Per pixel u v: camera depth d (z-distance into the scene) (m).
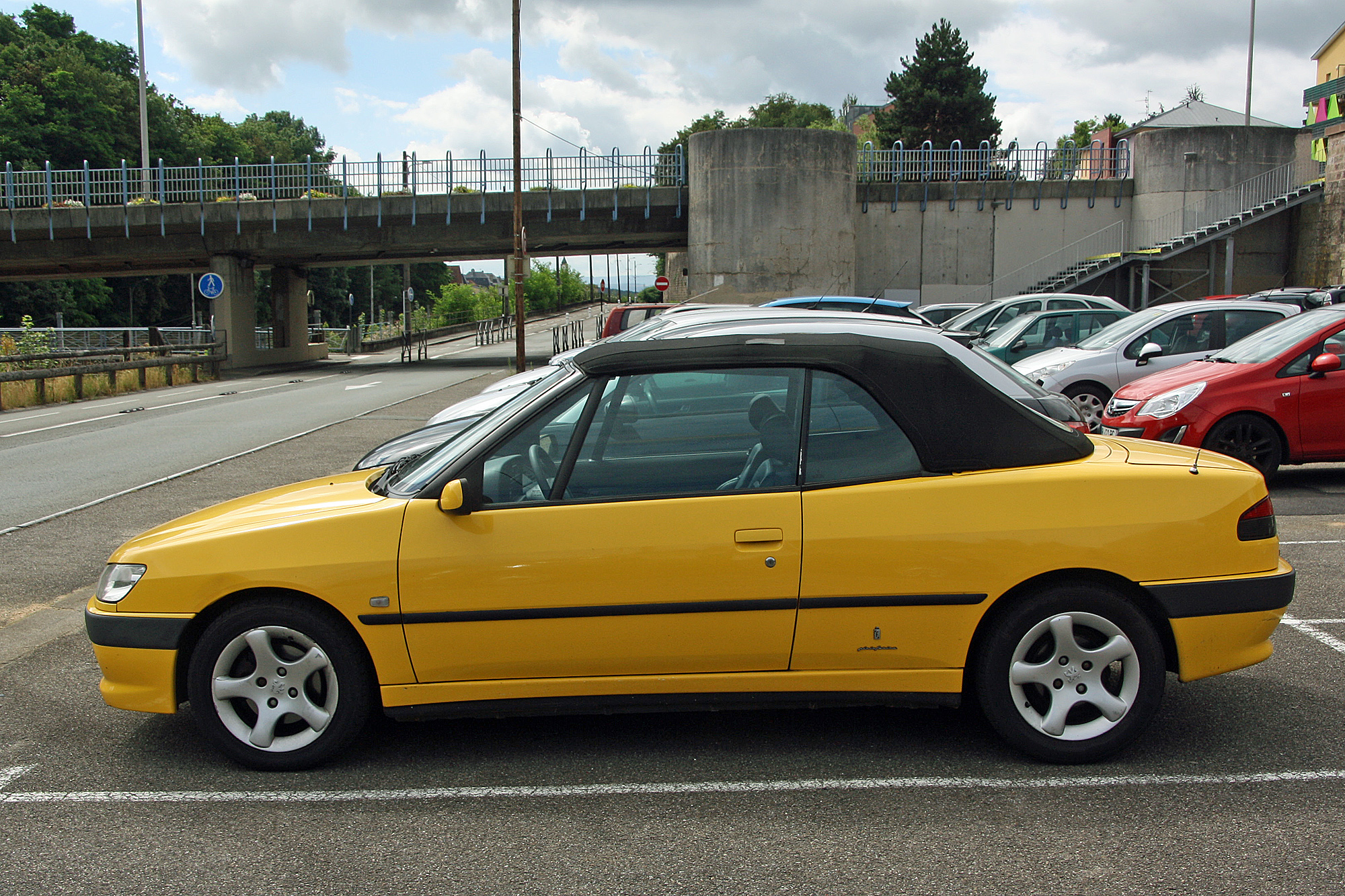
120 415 19.36
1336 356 8.88
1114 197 40.12
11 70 62.59
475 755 4.04
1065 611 3.76
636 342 4.08
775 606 3.74
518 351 25.81
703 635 3.76
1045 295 16.66
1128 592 3.83
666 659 3.79
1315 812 3.43
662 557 3.72
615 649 3.78
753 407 3.88
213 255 39.94
